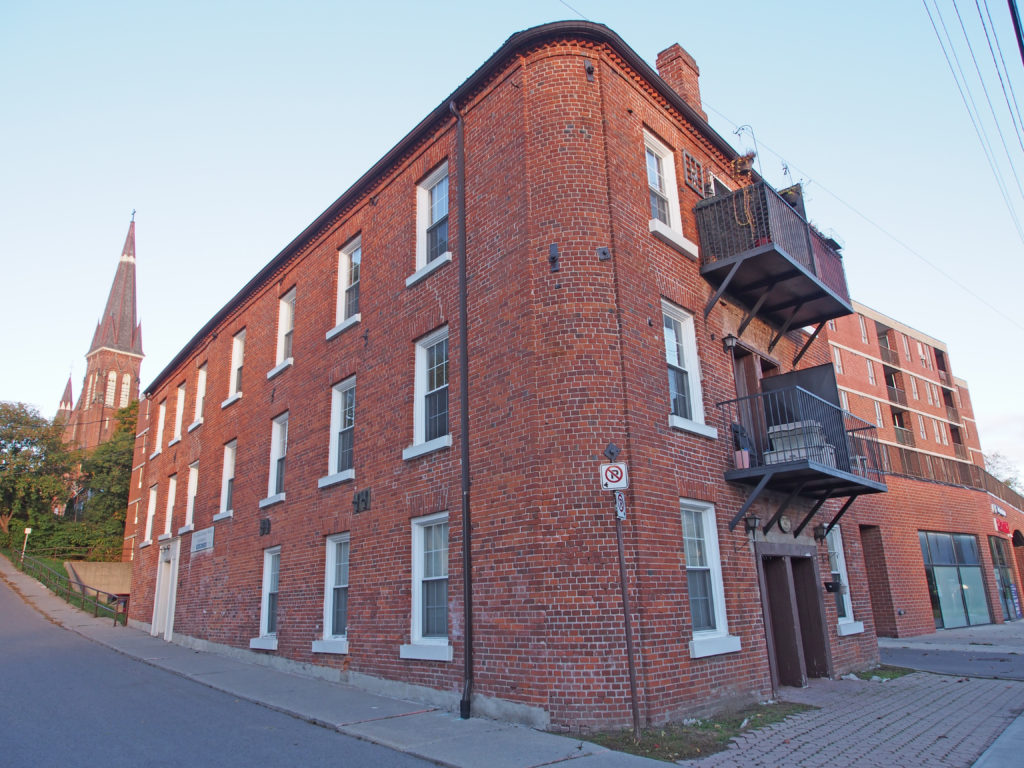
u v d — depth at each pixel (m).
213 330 21.22
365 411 13.20
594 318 9.67
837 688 11.51
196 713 9.59
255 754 7.39
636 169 11.39
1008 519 34.97
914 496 26.42
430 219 13.03
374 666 11.41
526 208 10.34
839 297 13.30
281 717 9.45
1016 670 14.06
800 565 12.81
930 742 7.84
